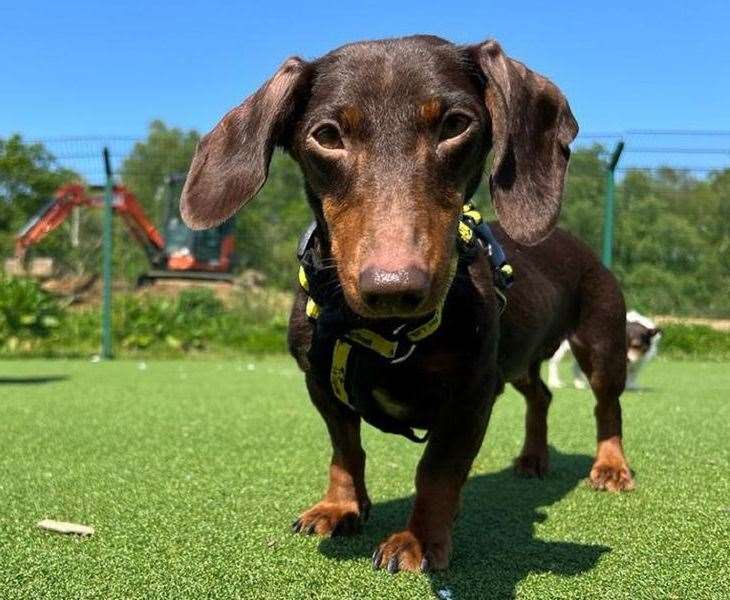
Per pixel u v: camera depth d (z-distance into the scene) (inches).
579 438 32.6
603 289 24.4
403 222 12.5
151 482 22.9
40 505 20.1
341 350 15.6
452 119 13.9
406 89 13.9
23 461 26.1
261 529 17.9
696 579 14.6
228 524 18.3
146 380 56.2
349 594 13.8
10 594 13.6
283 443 30.0
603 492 22.5
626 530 18.1
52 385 52.2
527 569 15.2
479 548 16.6
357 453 18.4
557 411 41.3
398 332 14.9
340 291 15.1
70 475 23.9
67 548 16.3
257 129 15.4
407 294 11.4
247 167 15.4
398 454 27.5
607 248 77.9
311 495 21.3
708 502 21.0
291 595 13.7
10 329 80.7
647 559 15.8
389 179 13.2
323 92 14.6
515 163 14.7
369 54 14.6
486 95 15.1
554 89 15.6
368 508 19.0
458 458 15.8
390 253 11.8
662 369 71.0
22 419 36.2
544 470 24.9
